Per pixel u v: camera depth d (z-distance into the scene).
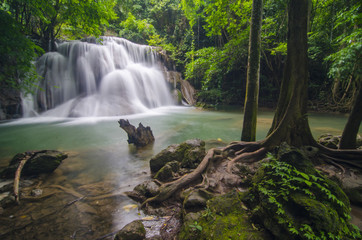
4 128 9.84
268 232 2.08
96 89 16.30
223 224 2.24
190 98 23.73
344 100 16.08
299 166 2.45
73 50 15.71
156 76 21.02
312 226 1.80
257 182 2.60
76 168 4.81
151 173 4.48
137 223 2.49
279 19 12.83
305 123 4.62
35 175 4.32
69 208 3.10
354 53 9.33
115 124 10.68
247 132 5.48
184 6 17.70
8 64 7.14
